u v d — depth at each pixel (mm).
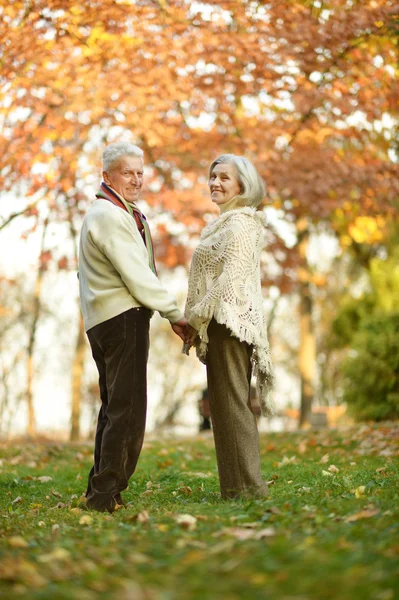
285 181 9500
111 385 4062
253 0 8016
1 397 22266
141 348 4102
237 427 4090
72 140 9844
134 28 8180
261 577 2168
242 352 4133
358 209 10789
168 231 10938
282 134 9734
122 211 4172
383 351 11039
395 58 8508
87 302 4156
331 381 24172
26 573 2322
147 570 2348
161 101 8852
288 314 25531
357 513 3107
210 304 4004
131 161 4277
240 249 4070
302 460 6477
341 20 7828
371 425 9211
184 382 24969
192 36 8438
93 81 8555
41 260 11242
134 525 3373
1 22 7605
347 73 8734
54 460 7762
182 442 9148
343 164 9555
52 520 3719
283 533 2793
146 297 4059
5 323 21859
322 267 22016
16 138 9078
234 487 4082
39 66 8359
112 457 4023
